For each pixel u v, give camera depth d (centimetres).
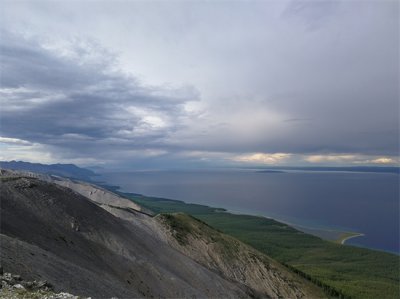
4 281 2897
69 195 8944
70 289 4075
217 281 10450
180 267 10038
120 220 10625
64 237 6962
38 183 8438
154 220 14425
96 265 6700
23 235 5769
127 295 5328
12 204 6894
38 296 2697
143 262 8238
